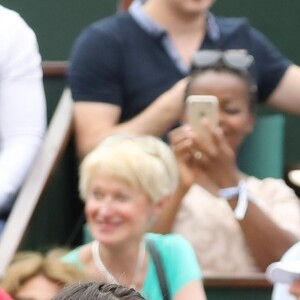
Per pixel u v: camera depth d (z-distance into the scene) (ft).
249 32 72.08
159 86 68.74
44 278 51.39
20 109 68.85
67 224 67.36
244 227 61.82
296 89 72.59
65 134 66.90
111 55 68.64
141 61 68.85
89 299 36.60
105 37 68.90
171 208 61.77
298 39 83.56
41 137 69.00
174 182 56.90
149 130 65.87
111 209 55.62
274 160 71.36
